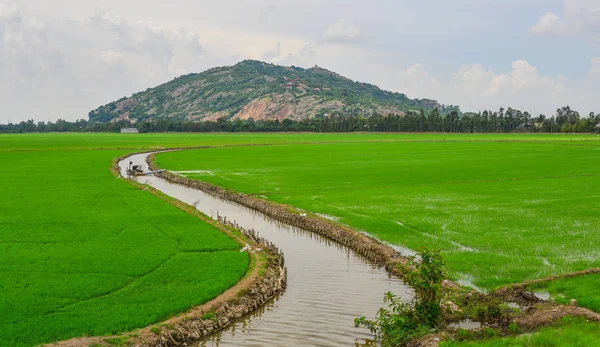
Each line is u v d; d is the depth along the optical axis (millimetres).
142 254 32531
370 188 63562
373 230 40344
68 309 23125
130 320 21953
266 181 72000
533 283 26438
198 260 31219
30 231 39188
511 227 40531
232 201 59406
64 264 30172
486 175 75250
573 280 26547
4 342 19641
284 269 30125
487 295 25125
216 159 111375
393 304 23359
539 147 140750
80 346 19172
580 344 18391
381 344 21016
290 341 21391
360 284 28578
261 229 43781
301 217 45156
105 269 29203
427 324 21562
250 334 22109
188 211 48750
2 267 29484
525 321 21344
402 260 31500
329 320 23500
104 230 39688
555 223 41594
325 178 74438
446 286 26453
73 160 107875
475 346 19094
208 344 21234
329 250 36469
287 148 148500
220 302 24281
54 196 57438
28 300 24125
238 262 30734
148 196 57969
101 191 61781
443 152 125688
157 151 140375
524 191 58812
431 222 42750
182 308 23438
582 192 57344
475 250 34188
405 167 88812
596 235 37250
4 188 64000
